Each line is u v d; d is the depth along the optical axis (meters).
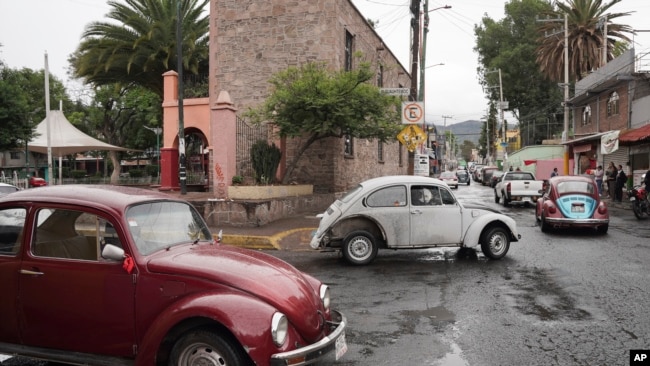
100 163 63.94
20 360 4.99
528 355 4.97
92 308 4.15
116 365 4.04
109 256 4.04
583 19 39.06
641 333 5.59
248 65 20.00
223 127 14.70
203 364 3.83
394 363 4.79
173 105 21.33
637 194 16.69
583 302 6.86
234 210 13.59
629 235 13.25
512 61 57.44
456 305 6.79
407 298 7.18
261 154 15.41
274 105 15.87
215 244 5.07
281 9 19.55
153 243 4.44
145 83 29.75
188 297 3.88
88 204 4.33
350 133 16.61
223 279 3.95
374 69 24.89
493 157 88.44
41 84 45.47
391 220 9.58
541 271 8.91
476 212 9.93
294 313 3.94
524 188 23.47
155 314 4.01
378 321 6.12
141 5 27.19
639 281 8.01
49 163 21.89
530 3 58.09
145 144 44.56
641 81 26.34
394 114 16.94
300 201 16.81
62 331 4.23
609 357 4.90
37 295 4.29
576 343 5.29
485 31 61.72
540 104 58.03
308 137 19.09
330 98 14.62
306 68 16.20
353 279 8.42
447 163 110.88
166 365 3.99
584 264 9.45
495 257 9.98
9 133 24.86
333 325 4.44
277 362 3.61
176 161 21.64
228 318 3.64
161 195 5.00
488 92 62.50
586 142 30.66
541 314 6.34
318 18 19.12
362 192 9.68
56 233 4.40
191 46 25.80
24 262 4.35
